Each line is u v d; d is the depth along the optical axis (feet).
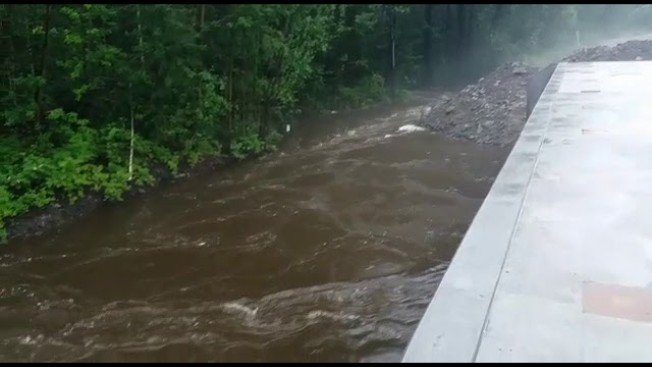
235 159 40.73
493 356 8.52
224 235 26.43
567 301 10.10
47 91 33.24
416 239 24.80
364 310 18.80
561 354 8.58
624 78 38.29
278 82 44.80
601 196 15.56
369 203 30.04
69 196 29.50
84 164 31.78
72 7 31.37
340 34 66.28
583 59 58.08
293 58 43.39
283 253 23.98
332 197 31.48
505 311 9.80
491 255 11.94
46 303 20.29
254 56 40.86
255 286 21.01
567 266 11.46
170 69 34.19
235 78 42.06
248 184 34.94
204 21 38.52
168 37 33.58
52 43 32.40
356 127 53.78
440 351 8.61
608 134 22.56
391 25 81.00
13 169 28.96
